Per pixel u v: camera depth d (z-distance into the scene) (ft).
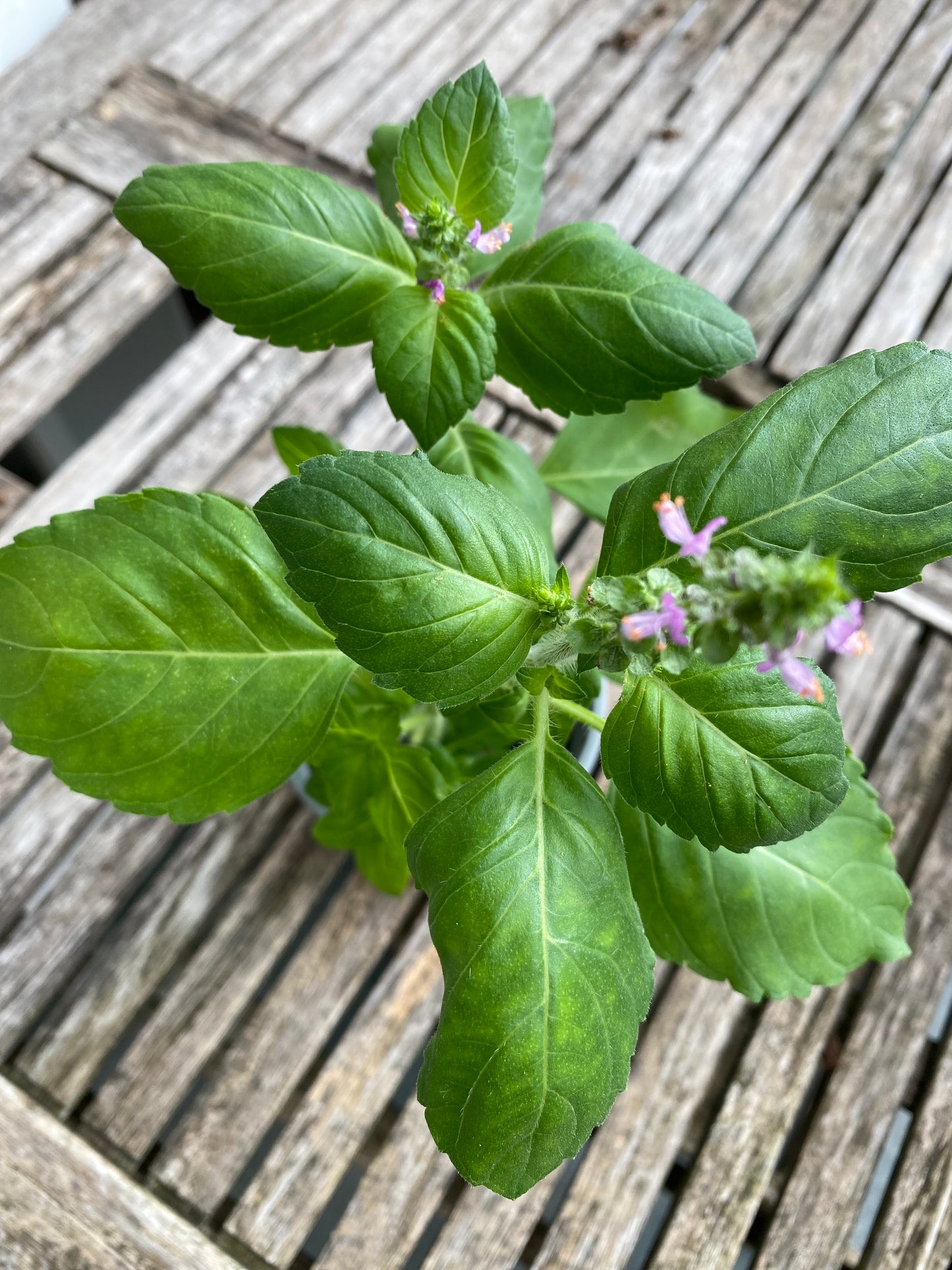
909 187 1.06
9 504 0.95
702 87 1.12
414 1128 0.77
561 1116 0.48
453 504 0.47
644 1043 0.80
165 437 0.96
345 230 0.59
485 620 0.47
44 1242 0.71
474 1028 0.48
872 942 0.64
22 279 0.98
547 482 0.79
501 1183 0.48
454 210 0.59
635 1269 0.88
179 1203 0.74
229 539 0.57
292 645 0.59
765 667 0.36
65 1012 0.80
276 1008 0.80
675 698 0.50
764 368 0.99
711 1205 0.74
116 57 1.08
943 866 0.84
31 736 0.55
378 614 0.45
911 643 0.91
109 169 1.03
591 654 0.50
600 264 0.59
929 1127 0.76
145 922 0.83
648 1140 0.77
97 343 0.98
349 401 0.99
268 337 0.61
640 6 1.16
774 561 0.36
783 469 0.51
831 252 1.05
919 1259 0.73
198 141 1.05
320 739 0.61
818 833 0.65
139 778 0.58
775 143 1.09
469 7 1.14
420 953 0.82
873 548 0.50
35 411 0.95
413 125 0.57
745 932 0.64
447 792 0.67
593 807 0.53
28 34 1.15
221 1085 0.78
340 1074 0.78
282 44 1.11
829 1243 0.73
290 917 0.83
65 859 0.84
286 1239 0.73
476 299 0.57
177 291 1.17
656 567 0.43
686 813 0.50
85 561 0.56
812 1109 0.80
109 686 0.56
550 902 0.50
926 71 1.12
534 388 0.63
